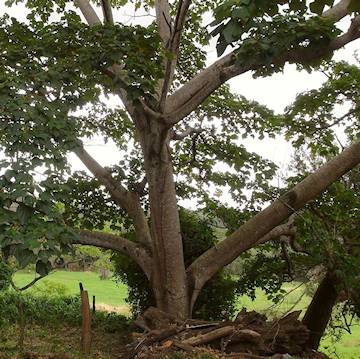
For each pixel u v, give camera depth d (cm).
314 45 919
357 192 1384
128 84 913
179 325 934
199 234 1373
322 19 887
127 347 919
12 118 720
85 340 930
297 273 1358
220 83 1042
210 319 1324
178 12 956
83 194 1383
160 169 1125
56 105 834
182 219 1391
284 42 850
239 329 874
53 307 1393
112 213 1427
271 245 1401
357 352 1614
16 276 2072
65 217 1358
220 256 1140
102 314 1424
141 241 1248
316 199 1258
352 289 1109
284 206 1077
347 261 1083
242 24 401
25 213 617
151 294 1370
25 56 959
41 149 691
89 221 1429
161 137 1084
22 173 628
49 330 1172
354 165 1070
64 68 939
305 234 1220
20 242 592
